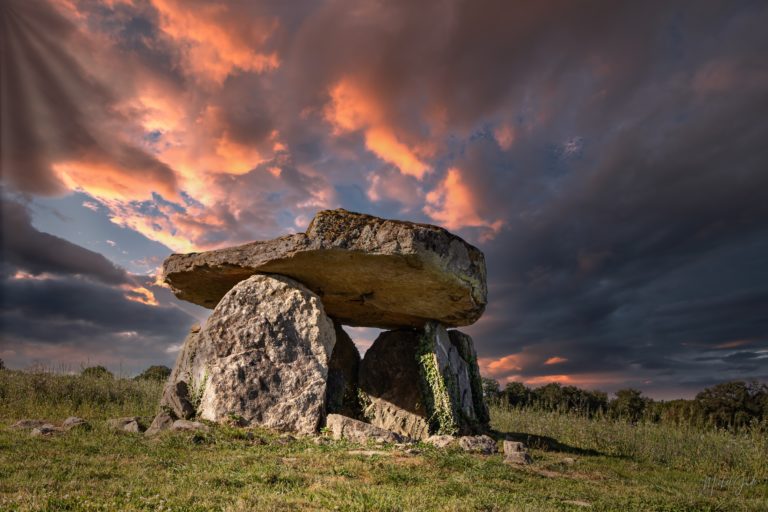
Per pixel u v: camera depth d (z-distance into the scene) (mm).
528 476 10656
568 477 11430
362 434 13242
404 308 17016
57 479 7676
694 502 9844
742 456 16312
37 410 15227
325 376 14961
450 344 18375
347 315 18812
